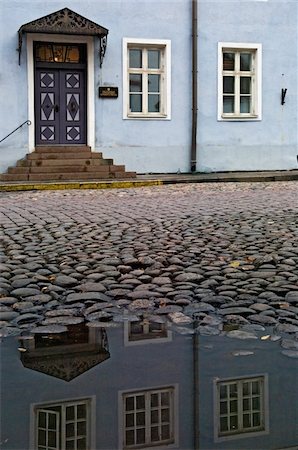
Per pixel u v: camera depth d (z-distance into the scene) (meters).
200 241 7.06
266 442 2.26
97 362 3.16
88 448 2.23
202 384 2.82
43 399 2.67
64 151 18.97
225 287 4.81
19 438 2.31
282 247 6.62
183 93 19.95
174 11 19.66
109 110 19.34
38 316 4.07
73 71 19.25
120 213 9.98
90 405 2.60
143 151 19.72
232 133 20.52
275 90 20.77
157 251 6.43
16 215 9.91
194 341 3.51
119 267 5.62
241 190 14.75
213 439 2.29
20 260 5.98
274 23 20.58
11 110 18.66
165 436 2.31
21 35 18.25
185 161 20.16
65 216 9.65
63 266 5.68
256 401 2.62
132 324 3.89
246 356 3.22
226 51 20.45
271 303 4.34
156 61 19.91
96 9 19.05
